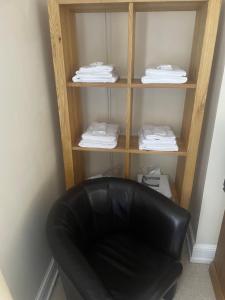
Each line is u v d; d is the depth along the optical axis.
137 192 1.40
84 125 1.90
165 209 1.27
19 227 1.20
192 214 1.86
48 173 1.56
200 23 1.35
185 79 1.34
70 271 0.94
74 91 1.61
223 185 1.37
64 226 1.18
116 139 1.62
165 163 1.97
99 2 1.20
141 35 1.59
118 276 1.18
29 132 1.28
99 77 1.39
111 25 1.59
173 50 1.61
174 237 1.24
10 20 1.06
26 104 1.23
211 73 1.47
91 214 1.40
